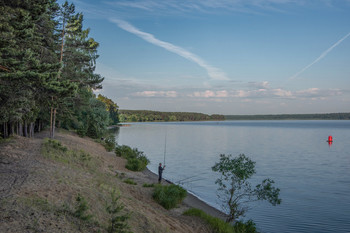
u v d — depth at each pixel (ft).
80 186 34.68
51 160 50.03
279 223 47.37
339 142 227.61
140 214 32.60
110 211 24.99
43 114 104.47
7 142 64.54
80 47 97.50
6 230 18.10
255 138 270.46
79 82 92.58
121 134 307.99
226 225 39.14
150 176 78.79
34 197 25.90
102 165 71.61
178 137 276.62
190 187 72.33
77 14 91.61
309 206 57.26
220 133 357.20
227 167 44.42
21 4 40.78
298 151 162.40
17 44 45.09
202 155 140.15
